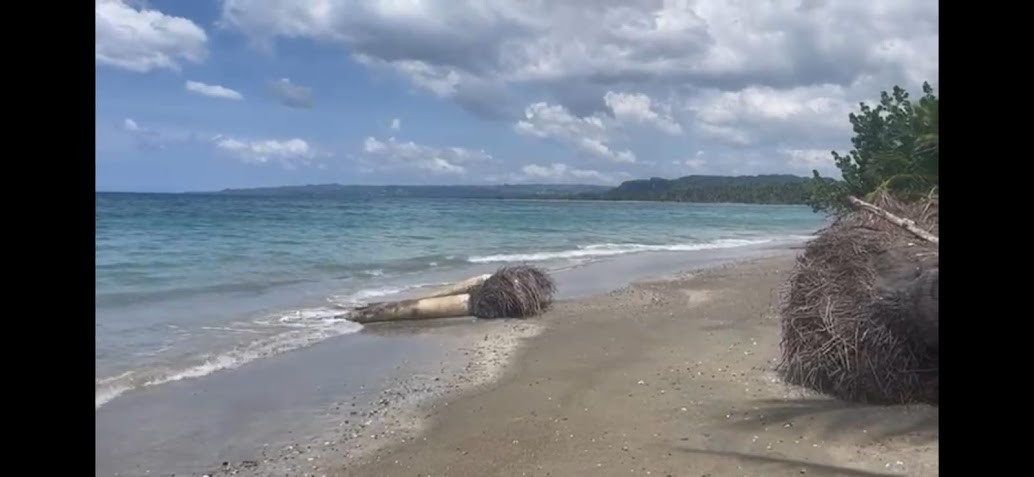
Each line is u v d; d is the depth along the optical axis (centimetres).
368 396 743
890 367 588
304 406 708
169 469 548
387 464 554
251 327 1116
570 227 4469
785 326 699
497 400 715
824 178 1119
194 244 2511
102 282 1536
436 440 605
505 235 3591
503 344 1009
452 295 1260
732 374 755
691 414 627
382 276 1795
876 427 545
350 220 4475
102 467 548
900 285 585
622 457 535
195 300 1354
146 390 755
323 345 1002
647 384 740
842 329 621
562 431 607
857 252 634
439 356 938
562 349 958
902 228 639
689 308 1270
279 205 6669
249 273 1770
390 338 1061
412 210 6531
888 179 787
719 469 497
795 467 488
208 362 880
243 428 642
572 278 1811
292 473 541
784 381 700
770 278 1692
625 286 1625
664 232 4278
